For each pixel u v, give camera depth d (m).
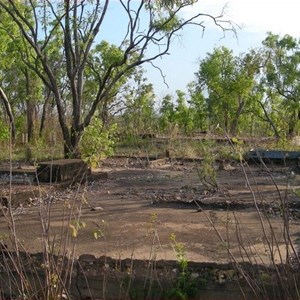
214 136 16.16
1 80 39.22
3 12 25.06
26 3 25.95
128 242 7.93
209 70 45.00
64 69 33.38
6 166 18.23
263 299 5.38
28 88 36.06
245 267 5.71
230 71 45.31
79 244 7.74
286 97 45.97
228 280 5.73
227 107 44.03
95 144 18.70
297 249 7.34
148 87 35.50
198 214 10.06
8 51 29.53
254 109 42.97
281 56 45.75
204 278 5.80
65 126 20.06
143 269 5.95
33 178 14.88
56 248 6.95
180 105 41.72
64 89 34.06
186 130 39.66
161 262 5.99
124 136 28.34
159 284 5.77
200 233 8.49
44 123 32.06
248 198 11.66
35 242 7.98
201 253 7.30
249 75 43.97
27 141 26.89
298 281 5.22
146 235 8.31
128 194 12.91
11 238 6.16
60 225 9.11
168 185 14.72
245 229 8.72
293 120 45.03
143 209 10.71
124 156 23.19
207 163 13.34
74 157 18.47
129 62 34.06
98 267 5.98
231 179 15.66
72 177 14.37
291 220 9.28
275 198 11.55
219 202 10.91
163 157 22.77
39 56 20.39
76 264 5.91
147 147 25.67
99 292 5.86
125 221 9.48
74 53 20.58
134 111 33.22
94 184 14.85
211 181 14.26
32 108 35.84
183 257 6.29
